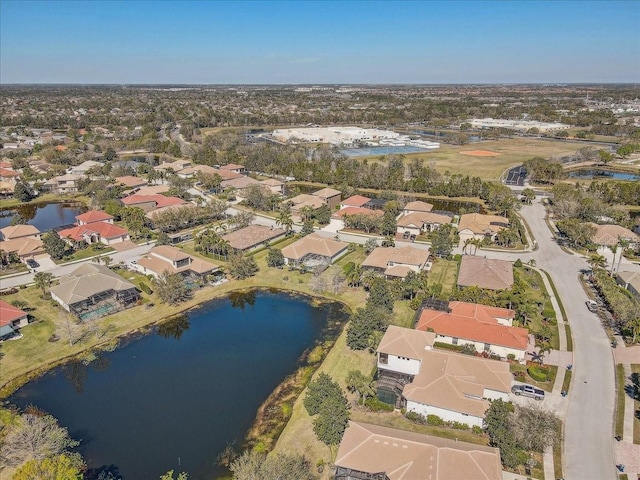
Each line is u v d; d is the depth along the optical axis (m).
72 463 46.62
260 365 66.94
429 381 56.19
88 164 190.00
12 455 48.78
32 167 189.88
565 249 108.38
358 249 109.38
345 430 49.59
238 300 86.50
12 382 63.06
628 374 62.28
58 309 81.50
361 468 44.25
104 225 117.19
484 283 85.00
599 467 47.31
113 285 84.62
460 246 110.38
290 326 77.50
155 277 93.00
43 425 50.72
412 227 117.94
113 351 70.88
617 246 102.38
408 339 62.56
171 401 59.34
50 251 102.12
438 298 79.31
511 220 120.00
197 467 48.81
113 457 50.22
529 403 56.41
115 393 61.12
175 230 122.94
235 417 56.28
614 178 179.88
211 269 94.06
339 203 146.50
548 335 70.31
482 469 43.09
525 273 94.06
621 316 72.25
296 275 95.62
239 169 193.12
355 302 84.38
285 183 177.75
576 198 136.00
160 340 73.94
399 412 55.81
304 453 49.69
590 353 67.00
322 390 54.69
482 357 63.94
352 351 69.12
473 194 156.00
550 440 48.50
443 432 52.44
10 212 147.00
